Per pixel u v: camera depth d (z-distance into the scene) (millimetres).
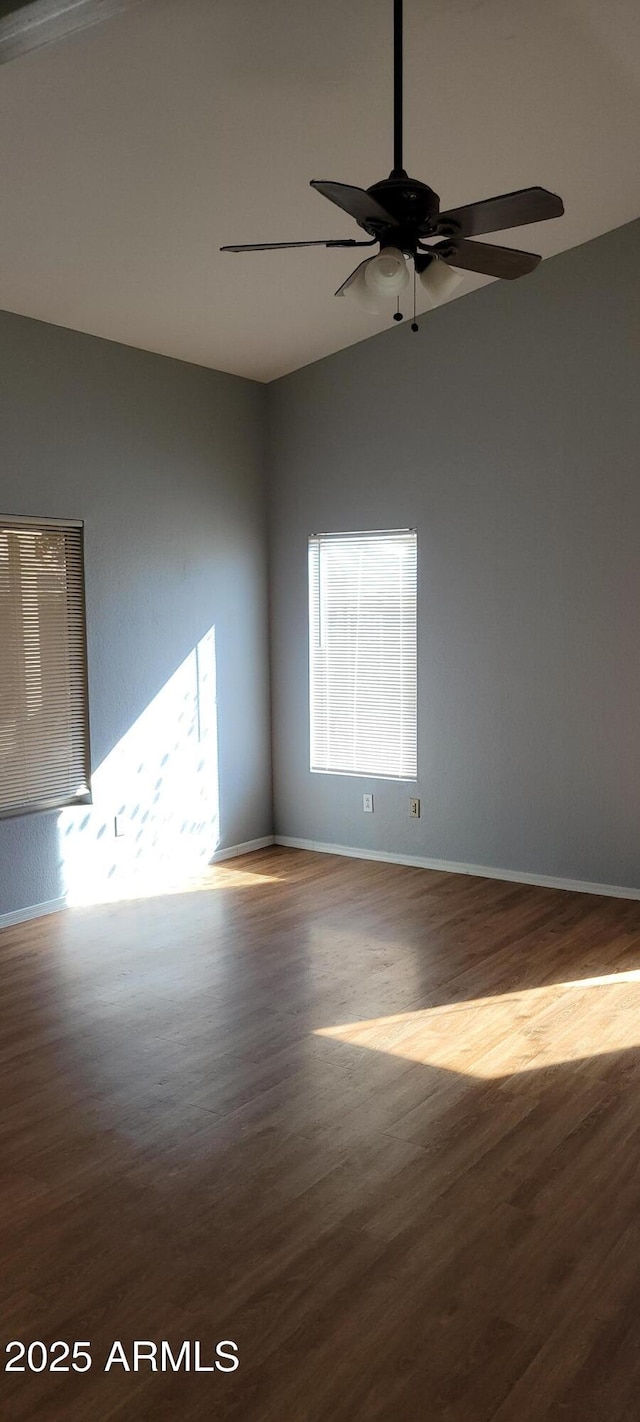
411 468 5855
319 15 3107
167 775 5887
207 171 3887
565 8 3250
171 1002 3996
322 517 6258
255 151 3805
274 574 6516
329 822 6473
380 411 5941
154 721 5773
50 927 5004
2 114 3348
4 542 4902
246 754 6477
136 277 4688
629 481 5137
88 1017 3854
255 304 5191
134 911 5273
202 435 5977
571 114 3912
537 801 5586
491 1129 2986
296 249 4629
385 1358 2082
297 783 6594
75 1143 2943
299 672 6480
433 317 5684
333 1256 2414
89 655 5352
